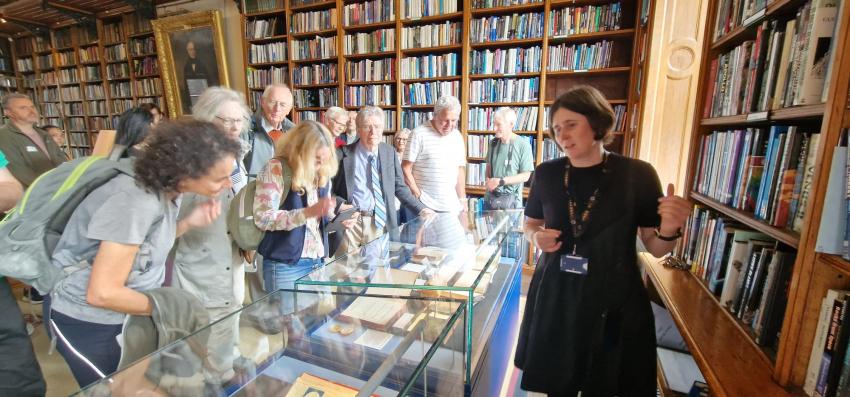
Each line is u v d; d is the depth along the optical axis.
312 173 1.57
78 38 6.02
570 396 1.16
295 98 4.51
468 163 3.86
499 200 3.04
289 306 1.08
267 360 0.95
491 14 3.63
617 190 1.05
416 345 0.91
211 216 1.20
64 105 6.66
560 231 1.12
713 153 1.49
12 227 0.89
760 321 1.08
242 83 4.94
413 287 1.13
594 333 1.09
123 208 0.86
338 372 0.92
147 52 5.43
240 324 1.00
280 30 4.51
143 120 1.43
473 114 3.75
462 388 0.97
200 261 1.43
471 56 3.64
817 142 0.88
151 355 0.84
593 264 1.07
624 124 3.37
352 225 2.04
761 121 1.16
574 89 1.03
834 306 0.80
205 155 0.89
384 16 3.87
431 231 1.69
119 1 5.06
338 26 4.06
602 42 3.24
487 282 1.30
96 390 0.76
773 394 0.88
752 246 1.18
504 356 1.53
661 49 2.49
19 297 2.94
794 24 0.98
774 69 1.08
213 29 4.75
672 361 1.57
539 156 3.57
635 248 1.10
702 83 1.62
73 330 0.97
